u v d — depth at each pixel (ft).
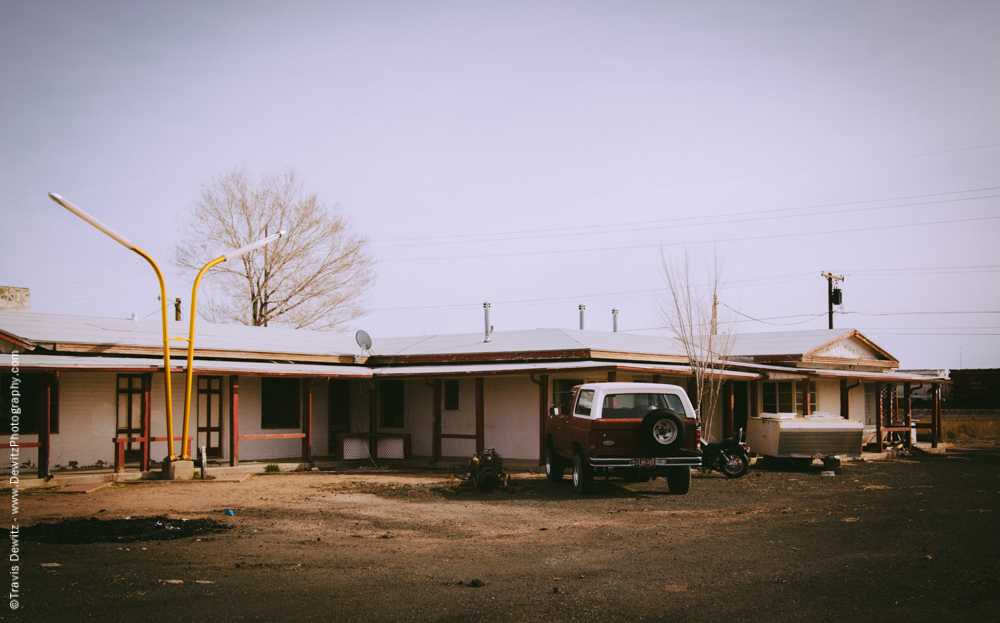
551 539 31.09
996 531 31.37
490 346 76.69
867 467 67.72
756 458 70.79
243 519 36.91
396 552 28.14
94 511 39.60
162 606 19.86
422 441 76.28
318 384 75.20
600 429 44.86
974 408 176.55
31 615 18.83
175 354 63.93
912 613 19.11
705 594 21.26
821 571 23.89
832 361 87.71
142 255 52.85
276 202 121.49
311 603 20.39
